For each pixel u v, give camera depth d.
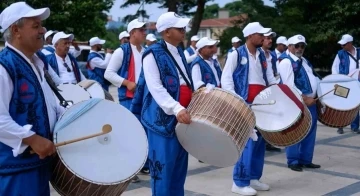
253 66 5.25
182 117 3.53
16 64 2.64
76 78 6.28
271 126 5.08
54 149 2.66
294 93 5.21
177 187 4.01
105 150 2.85
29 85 2.67
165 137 3.78
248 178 5.36
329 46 20.50
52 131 2.81
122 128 2.95
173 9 23.41
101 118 2.91
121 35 8.16
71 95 4.58
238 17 23.72
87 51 20.41
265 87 5.33
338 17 19.08
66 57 6.25
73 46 10.05
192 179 6.08
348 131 9.94
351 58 9.78
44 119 2.73
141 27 6.05
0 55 2.63
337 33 19.23
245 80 5.22
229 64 5.24
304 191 5.61
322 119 6.47
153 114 3.86
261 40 5.25
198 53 6.45
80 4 23.70
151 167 3.88
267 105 5.18
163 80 3.76
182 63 3.94
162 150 3.80
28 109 2.66
